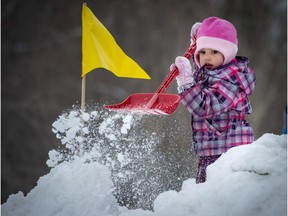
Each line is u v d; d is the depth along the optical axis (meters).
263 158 7.21
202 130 8.43
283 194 6.95
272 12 39.06
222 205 7.09
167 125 17.33
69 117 8.64
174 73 8.44
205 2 38.25
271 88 36.56
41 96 35.16
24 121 34.22
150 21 37.72
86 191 7.93
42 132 34.16
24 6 36.22
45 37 36.34
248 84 8.44
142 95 8.71
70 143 8.59
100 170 8.14
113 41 9.28
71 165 8.32
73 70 36.19
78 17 36.94
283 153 7.27
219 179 7.33
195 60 8.77
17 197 8.24
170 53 37.12
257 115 34.66
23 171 33.31
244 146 7.51
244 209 6.93
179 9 37.91
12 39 35.81
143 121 11.24
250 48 38.47
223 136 8.34
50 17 36.62
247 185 7.09
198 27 9.05
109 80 35.47
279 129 35.00
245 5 38.88
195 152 8.50
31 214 7.98
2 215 8.13
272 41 38.53
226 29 8.56
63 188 8.03
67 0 36.94
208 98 8.20
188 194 7.33
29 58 35.81
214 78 8.32
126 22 37.72
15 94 34.91
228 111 8.33
